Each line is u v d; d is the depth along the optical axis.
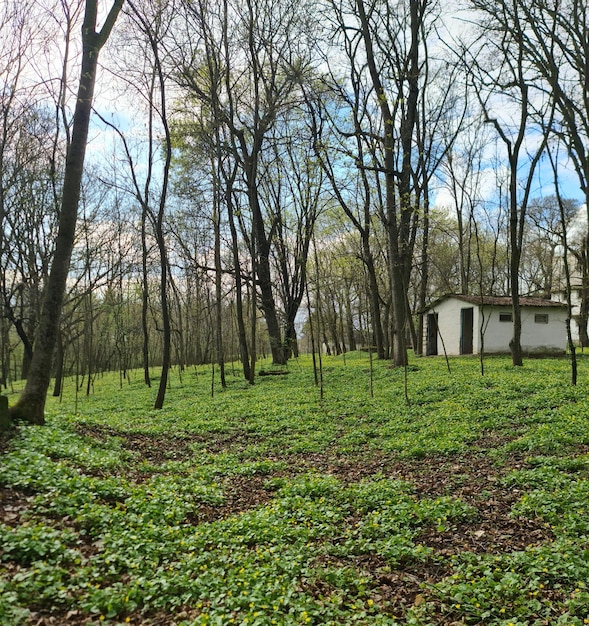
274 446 13.51
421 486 9.66
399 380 22.66
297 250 38.03
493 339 32.31
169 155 19.41
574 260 49.31
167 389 27.39
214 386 27.00
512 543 7.08
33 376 11.36
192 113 25.58
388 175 26.30
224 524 7.53
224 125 27.34
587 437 11.17
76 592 5.16
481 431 13.29
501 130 22.83
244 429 15.56
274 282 38.03
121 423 15.88
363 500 8.69
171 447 13.34
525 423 13.52
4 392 34.34
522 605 5.41
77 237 29.97
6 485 7.34
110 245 36.91
